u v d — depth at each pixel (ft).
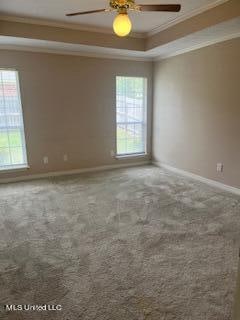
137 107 18.04
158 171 16.78
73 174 16.16
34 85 14.26
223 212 10.27
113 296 5.79
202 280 6.30
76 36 13.06
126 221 9.55
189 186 13.62
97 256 7.32
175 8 8.00
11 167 14.56
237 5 9.14
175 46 13.85
